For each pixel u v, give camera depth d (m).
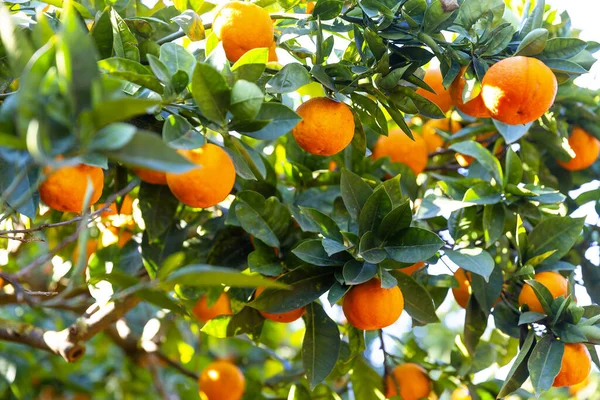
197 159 1.07
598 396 1.83
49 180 1.03
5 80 1.12
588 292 1.45
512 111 1.15
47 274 1.70
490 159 1.32
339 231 1.17
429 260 1.23
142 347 1.60
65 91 0.80
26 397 1.79
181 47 1.09
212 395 1.46
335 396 1.43
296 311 1.22
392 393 1.44
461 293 1.35
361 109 1.23
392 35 1.19
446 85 1.17
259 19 1.15
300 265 1.17
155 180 1.19
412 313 1.20
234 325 1.26
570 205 1.50
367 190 1.19
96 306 1.27
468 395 1.45
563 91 1.43
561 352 1.18
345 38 1.32
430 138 1.57
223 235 1.30
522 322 1.20
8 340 1.32
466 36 1.19
